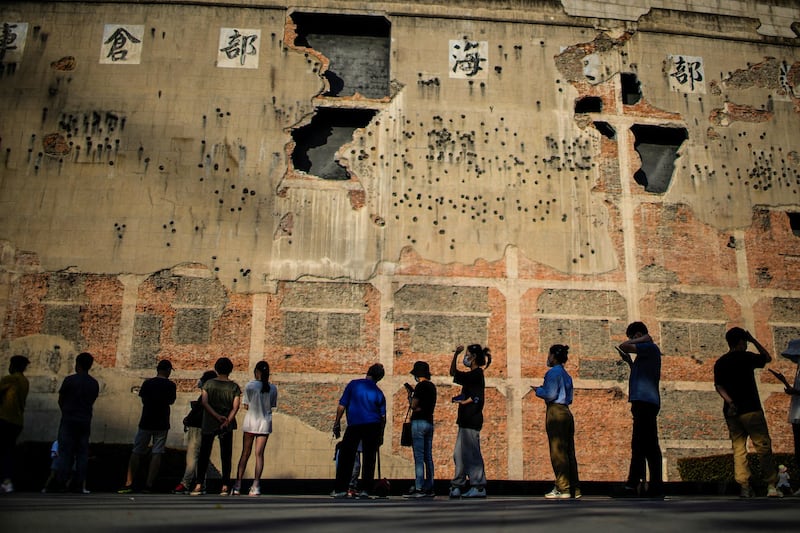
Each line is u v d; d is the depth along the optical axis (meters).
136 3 20.50
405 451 17.62
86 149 19.20
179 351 17.92
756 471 18.25
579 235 19.55
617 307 19.12
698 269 19.67
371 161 19.64
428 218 19.31
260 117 19.73
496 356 18.48
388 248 19.00
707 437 18.48
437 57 20.66
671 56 21.42
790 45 22.05
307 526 3.85
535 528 3.86
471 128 20.14
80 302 18.08
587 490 17.78
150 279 18.31
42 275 18.20
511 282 19.03
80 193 18.83
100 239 18.53
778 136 21.14
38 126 19.34
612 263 19.44
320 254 18.83
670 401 18.58
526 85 20.64
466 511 5.18
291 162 19.44
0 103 19.45
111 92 19.70
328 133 20.12
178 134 19.44
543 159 20.06
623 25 21.48
